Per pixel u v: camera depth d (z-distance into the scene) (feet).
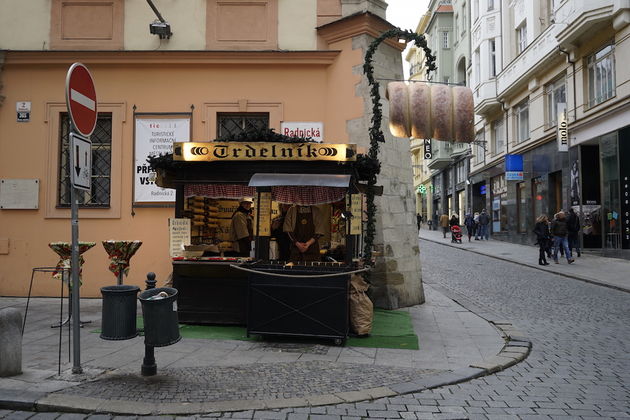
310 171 23.56
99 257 31.63
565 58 66.33
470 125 22.76
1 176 32.24
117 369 16.87
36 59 32.27
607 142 57.26
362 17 30.30
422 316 27.55
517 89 82.69
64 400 13.69
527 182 80.53
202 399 14.17
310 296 20.89
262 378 16.21
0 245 31.91
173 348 19.85
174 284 23.99
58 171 32.32
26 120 32.48
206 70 32.40
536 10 74.18
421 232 134.82
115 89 32.42
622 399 15.07
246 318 23.38
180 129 32.19
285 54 31.89
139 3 32.76
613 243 56.90
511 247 78.33
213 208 29.76
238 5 32.83
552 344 22.13
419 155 183.83
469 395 15.24
